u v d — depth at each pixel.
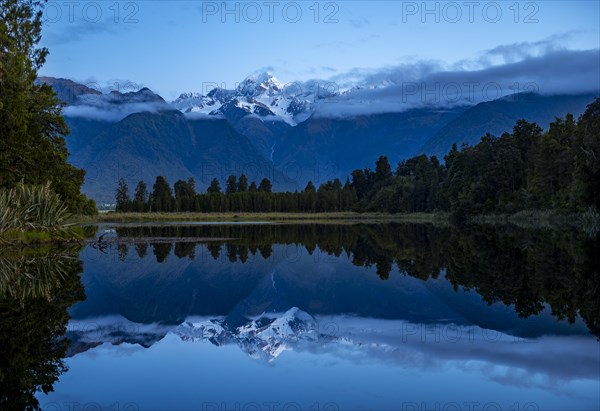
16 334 15.75
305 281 29.06
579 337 14.94
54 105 50.94
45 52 50.12
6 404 10.05
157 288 26.75
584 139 78.38
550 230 68.88
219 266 35.81
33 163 45.41
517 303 20.58
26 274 28.56
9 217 40.97
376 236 67.44
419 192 154.12
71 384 11.23
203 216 158.12
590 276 26.58
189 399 10.25
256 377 11.55
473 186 114.25
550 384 10.88
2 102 41.84
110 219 138.25
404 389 10.64
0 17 47.31
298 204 180.38
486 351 13.60
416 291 24.50
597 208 75.44
